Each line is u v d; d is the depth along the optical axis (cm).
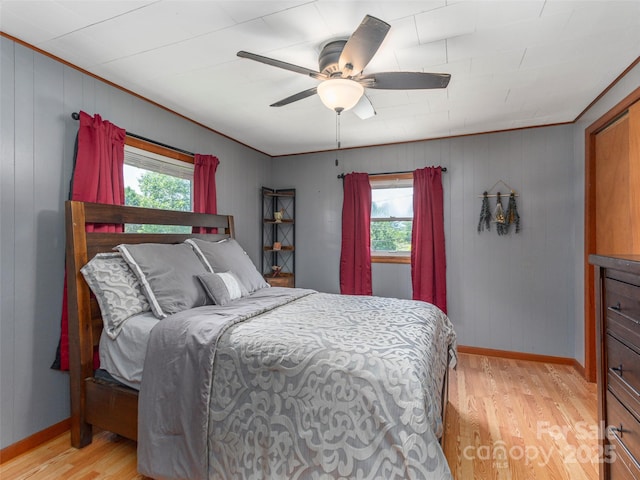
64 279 208
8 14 162
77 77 216
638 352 106
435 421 127
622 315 116
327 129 339
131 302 194
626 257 122
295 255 439
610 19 165
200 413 150
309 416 133
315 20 166
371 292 395
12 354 184
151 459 155
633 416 109
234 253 287
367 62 163
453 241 362
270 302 228
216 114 299
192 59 206
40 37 182
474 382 283
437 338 187
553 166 324
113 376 183
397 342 150
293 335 158
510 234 340
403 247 396
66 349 201
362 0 151
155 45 190
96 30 176
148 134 269
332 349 142
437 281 359
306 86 244
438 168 361
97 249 204
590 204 278
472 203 354
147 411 159
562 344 323
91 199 212
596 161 275
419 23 167
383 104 273
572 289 318
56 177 204
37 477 167
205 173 319
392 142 386
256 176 421
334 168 420
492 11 159
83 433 190
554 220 324
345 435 127
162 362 162
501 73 221
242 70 220
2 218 180
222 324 168
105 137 222
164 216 261
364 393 128
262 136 364
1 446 179
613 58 202
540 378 291
